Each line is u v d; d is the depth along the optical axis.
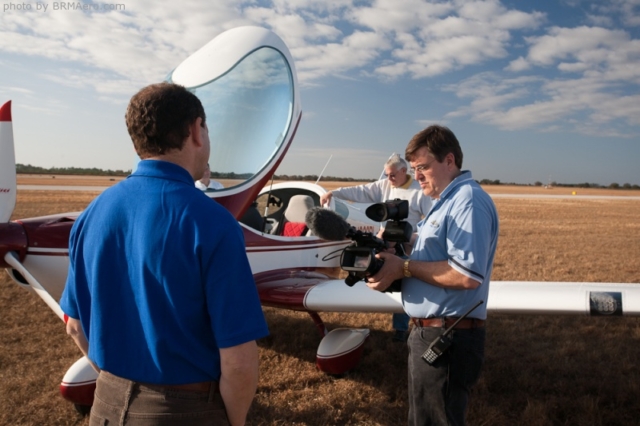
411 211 3.71
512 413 2.96
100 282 1.15
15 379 3.21
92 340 1.18
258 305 1.13
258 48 3.55
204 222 1.09
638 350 4.05
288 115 3.71
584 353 3.95
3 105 3.08
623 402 3.06
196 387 1.14
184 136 1.19
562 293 2.73
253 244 3.82
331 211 1.71
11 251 3.01
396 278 1.77
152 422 1.12
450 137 1.81
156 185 1.14
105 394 1.18
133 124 1.18
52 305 2.80
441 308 1.73
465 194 1.69
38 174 82.56
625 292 2.60
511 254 8.84
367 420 2.85
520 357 3.88
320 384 3.34
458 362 1.71
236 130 3.51
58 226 3.15
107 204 1.19
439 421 1.72
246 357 1.10
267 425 2.74
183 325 1.10
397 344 4.12
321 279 4.01
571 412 2.94
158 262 1.08
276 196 5.29
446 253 1.75
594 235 12.12
